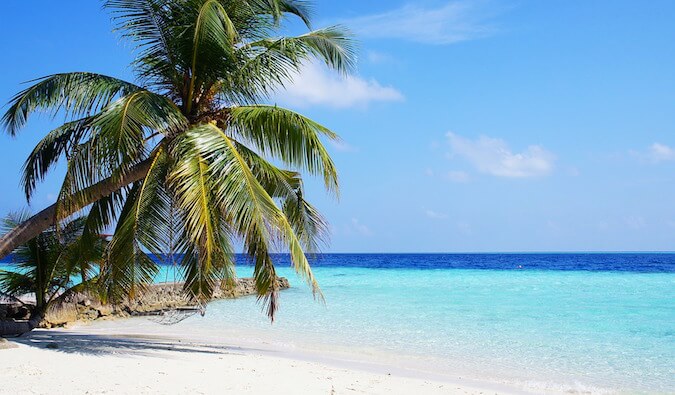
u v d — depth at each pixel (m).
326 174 12.59
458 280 41.59
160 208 11.39
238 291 30.30
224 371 9.52
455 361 12.64
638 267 68.69
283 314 21.33
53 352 10.44
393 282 39.59
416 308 22.81
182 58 12.42
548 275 48.72
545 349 14.10
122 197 12.98
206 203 10.41
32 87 11.95
